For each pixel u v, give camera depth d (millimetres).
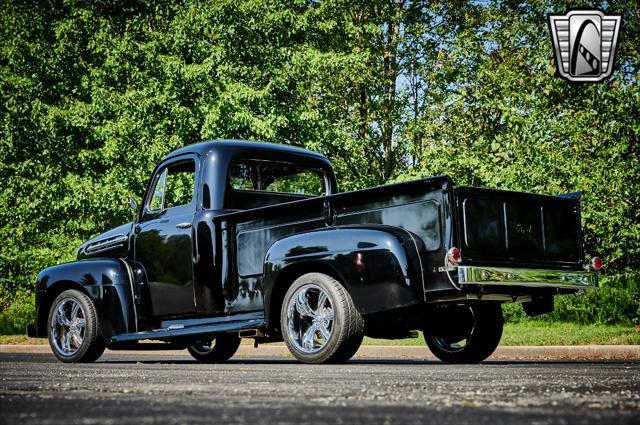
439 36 22344
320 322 6242
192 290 7207
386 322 6402
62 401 2990
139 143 16922
